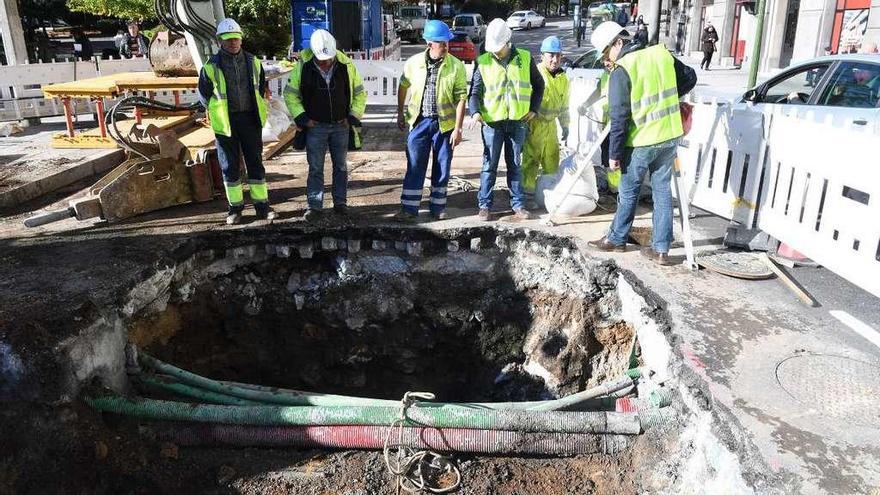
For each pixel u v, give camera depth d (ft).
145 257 17.43
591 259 17.89
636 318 16.07
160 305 17.42
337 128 19.95
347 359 20.70
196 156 22.85
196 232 19.31
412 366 20.85
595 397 15.03
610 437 13.43
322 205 20.61
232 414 13.84
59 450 12.65
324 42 18.13
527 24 145.89
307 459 13.76
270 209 20.79
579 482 13.05
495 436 13.52
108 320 14.82
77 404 13.35
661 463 12.62
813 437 11.00
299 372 20.71
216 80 18.69
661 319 14.97
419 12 120.47
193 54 28.86
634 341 16.10
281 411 13.87
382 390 21.25
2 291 15.26
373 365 20.86
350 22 57.98
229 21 18.85
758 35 30.32
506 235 19.84
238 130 19.51
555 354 18.74
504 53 19.12
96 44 97.81
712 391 12.25
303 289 20.12
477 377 20.65
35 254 17.72
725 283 16.79
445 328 20.34
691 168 21.71
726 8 83.87
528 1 208.13
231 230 19.44
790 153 17.33
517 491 12.91
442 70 19.10
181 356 18.69
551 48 21.49
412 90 19.49
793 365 13.10
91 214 19.83
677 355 13.48
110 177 21.34
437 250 20.04
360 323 20.33
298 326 20.39
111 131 23.04
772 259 18.13
